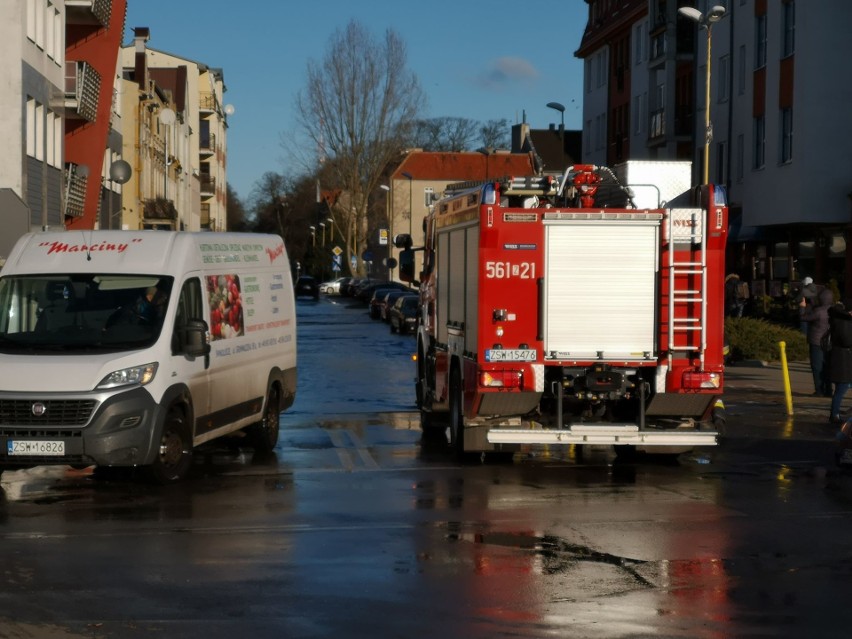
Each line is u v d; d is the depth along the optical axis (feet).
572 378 52.80
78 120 166.61
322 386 95.40
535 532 38.32
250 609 28.91
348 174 325.01
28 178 131.03
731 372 106.63
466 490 46.85
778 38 161.79
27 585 31.37
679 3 207.82
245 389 56.03
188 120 355.15
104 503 44.06
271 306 60.54
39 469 52.65
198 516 41.34
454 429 56.49
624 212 52.01
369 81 321.93
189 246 52.01
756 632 26.91
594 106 282.56
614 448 58.70
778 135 161.79
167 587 31.14
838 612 28.63
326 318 234.17
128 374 46.83
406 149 332.39
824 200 152.97
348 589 30.89
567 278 52.01
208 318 52.19
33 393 46.06
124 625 27.55
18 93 125.39
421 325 68.33
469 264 54.08
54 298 49.62
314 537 37.63
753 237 176.65
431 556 34.78
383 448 59.98
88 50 168.66
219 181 466.70
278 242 63.52
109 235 51.96
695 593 30.48
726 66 191.72
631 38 249.55
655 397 52.34
